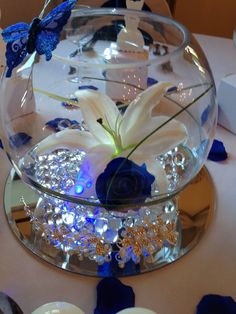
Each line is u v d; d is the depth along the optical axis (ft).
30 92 1.38
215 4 3.53
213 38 2.37
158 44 1.60
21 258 1.20
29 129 1.36
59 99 1.43
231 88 1.63
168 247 1.24
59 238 1.22
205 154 1.34
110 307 1.08
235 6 3.53
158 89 1.17
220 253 1.24
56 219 1.25
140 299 1.12
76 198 1.11
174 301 1.12
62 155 1.26
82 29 1.64
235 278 1.18
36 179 1.22
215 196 1.43
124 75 1.39
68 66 1.40
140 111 1.15
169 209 1.32
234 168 1.55
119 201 1.10
